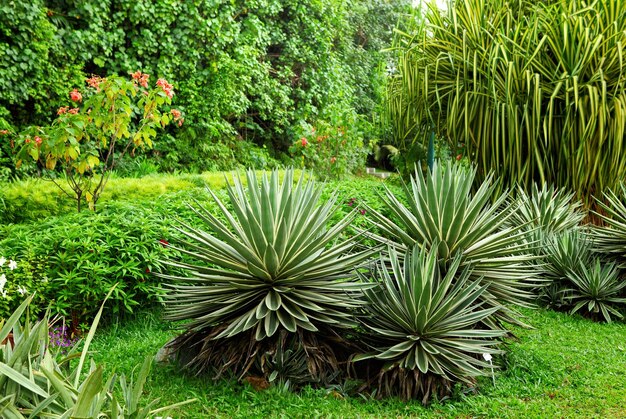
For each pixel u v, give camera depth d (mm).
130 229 4891
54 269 4406
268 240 3523
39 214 5898
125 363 3764
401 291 3691
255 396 3258
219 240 3807
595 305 5523
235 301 3566
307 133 11336
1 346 1800
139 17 9680
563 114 6785
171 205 5715
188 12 10289
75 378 1922
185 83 10547
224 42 10820
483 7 7105
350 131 11375
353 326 3590
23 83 8180
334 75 13836
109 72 9602
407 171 10266
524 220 6336
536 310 5625
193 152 10586
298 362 3484
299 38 13227
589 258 6055
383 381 3527
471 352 3781
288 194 3709
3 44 7934
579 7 6891
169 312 3797
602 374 3963
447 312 3615
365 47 17719
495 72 6789
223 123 11273
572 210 6500
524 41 6883
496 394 3570
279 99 12703
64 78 8711
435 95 7430
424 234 4121
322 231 4004
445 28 7547
